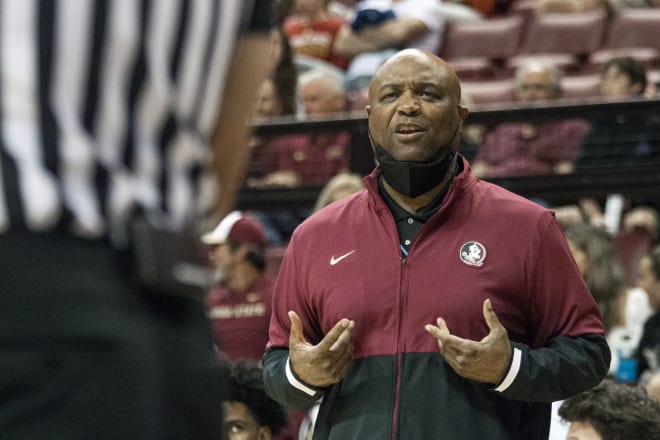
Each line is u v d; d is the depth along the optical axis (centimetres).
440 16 2236
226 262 1220
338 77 2019
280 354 711
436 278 677
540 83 1688
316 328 711
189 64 316
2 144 291
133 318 299
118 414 294
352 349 680
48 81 298
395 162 694
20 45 297
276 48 1644
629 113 1514
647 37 2197
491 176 1534
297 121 1565
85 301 292
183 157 316
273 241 1578
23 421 288
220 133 337
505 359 641
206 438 314
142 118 309
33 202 289
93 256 296
